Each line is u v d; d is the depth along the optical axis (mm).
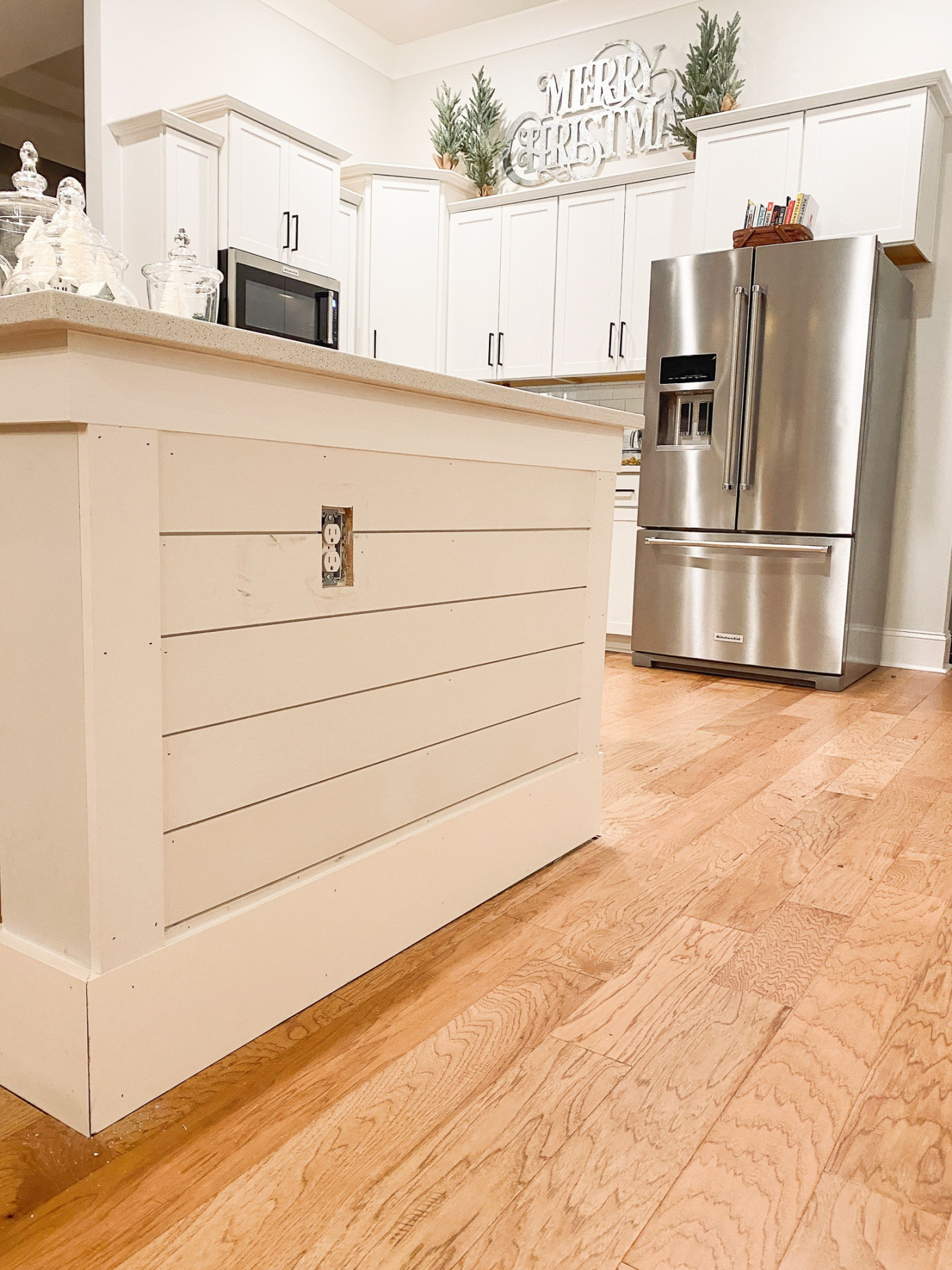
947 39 4023
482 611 1568
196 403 1015
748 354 3736
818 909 1658
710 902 1680
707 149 4164
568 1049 1192
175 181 4016
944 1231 891
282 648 1176
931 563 4242
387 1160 976
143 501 972
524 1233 875
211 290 1396
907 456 4242
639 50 4824
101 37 4121
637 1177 957
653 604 4145
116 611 956
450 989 1341
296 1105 1062
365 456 1275
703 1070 1153
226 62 4691
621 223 4652
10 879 1081
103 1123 1007
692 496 3969
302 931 1251
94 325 874
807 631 3768
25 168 1304
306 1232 873
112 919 993
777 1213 910
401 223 5125
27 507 980
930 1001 1337
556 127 5129
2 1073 1095
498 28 5293
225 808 1123
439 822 1518
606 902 1668
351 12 5262
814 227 3936
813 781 2475
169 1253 845
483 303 5129
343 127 5422
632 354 4680
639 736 2934
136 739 994
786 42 4383
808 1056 1188
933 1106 1089
